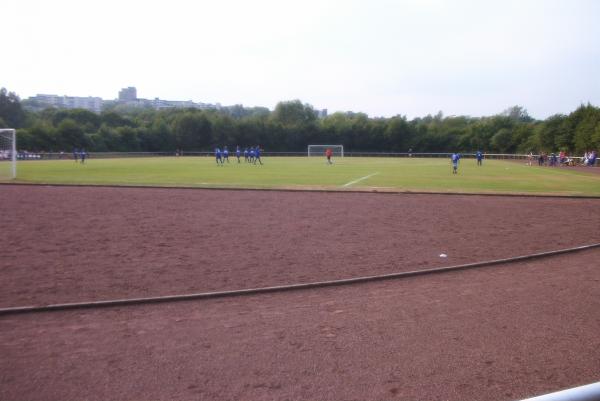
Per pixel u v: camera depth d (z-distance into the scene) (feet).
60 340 22.30
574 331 23.45
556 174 146.00
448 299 28.66
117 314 25.88
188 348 21.42
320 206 67.77
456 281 32.73
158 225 52.24
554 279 33.30
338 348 21.43
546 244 44.57
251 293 29.60
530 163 231.91
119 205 66.80
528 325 24.29
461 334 23.07
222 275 33.32
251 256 38.83
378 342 22.09
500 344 21.88
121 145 343.05
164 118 434.30
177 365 19.70
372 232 49.57
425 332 23.32
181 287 30.53
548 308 26.96
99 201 70.69
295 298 28.81
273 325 24.30
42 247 41.37
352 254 39.91
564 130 306.35
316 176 123.95
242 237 46.42
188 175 123.34
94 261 36.78
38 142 291.38
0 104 371.56
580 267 36.73
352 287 31.17
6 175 118.42
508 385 17.97
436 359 20.26
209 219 56.34
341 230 50.49
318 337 22.71
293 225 53.06
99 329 23.71
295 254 39.70
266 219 56.70
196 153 348.79
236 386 17.93
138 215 58.65
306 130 404.16
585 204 72.54
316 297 29.01
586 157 222.89
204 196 77.51
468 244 44.32
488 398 17.01
